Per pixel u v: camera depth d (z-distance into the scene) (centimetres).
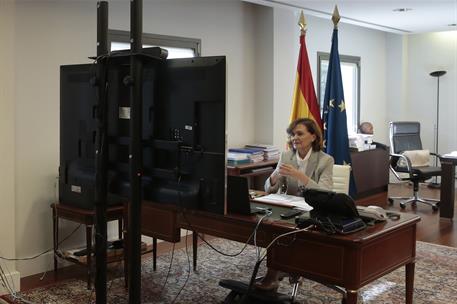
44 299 326
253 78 552
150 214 317
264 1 491
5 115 332
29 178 375
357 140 598
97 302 207
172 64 187
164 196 194
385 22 629
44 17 377
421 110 786
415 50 787
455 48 748
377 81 789
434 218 558
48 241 387
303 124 311
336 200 233
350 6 521
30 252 377
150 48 187
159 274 371
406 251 262
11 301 323
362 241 219
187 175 187
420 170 605
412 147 656
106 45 198
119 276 369
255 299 286
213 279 360
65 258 362
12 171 339
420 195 693
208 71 178
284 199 298
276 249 248
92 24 407
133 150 186
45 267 386
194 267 383
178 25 473
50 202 387
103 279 206
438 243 455
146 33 446
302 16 405
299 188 317
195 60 182
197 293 334
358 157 571
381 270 240
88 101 219
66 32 391
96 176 201
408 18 596
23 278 369
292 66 561
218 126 178
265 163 505
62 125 235
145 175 198
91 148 221
